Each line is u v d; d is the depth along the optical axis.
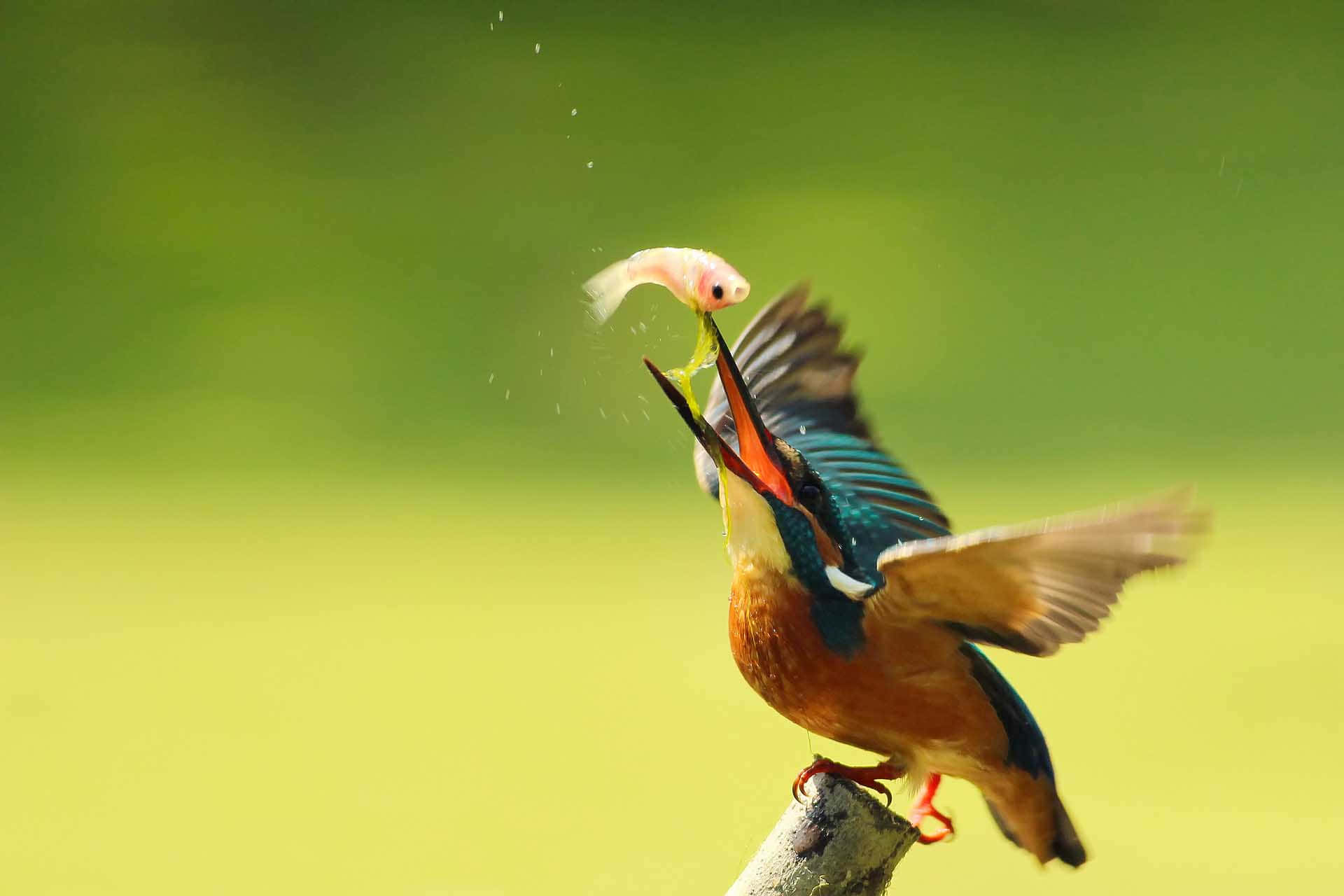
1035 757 4.13
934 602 3.80
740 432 4.20
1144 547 3.33
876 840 3.65
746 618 4.13
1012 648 3.84
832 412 4.74
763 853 3.70
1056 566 3.52
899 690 4.01
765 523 4.08
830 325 4.75
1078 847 4.27
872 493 4.62
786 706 4.18
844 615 3.98
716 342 4.20
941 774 4.21
